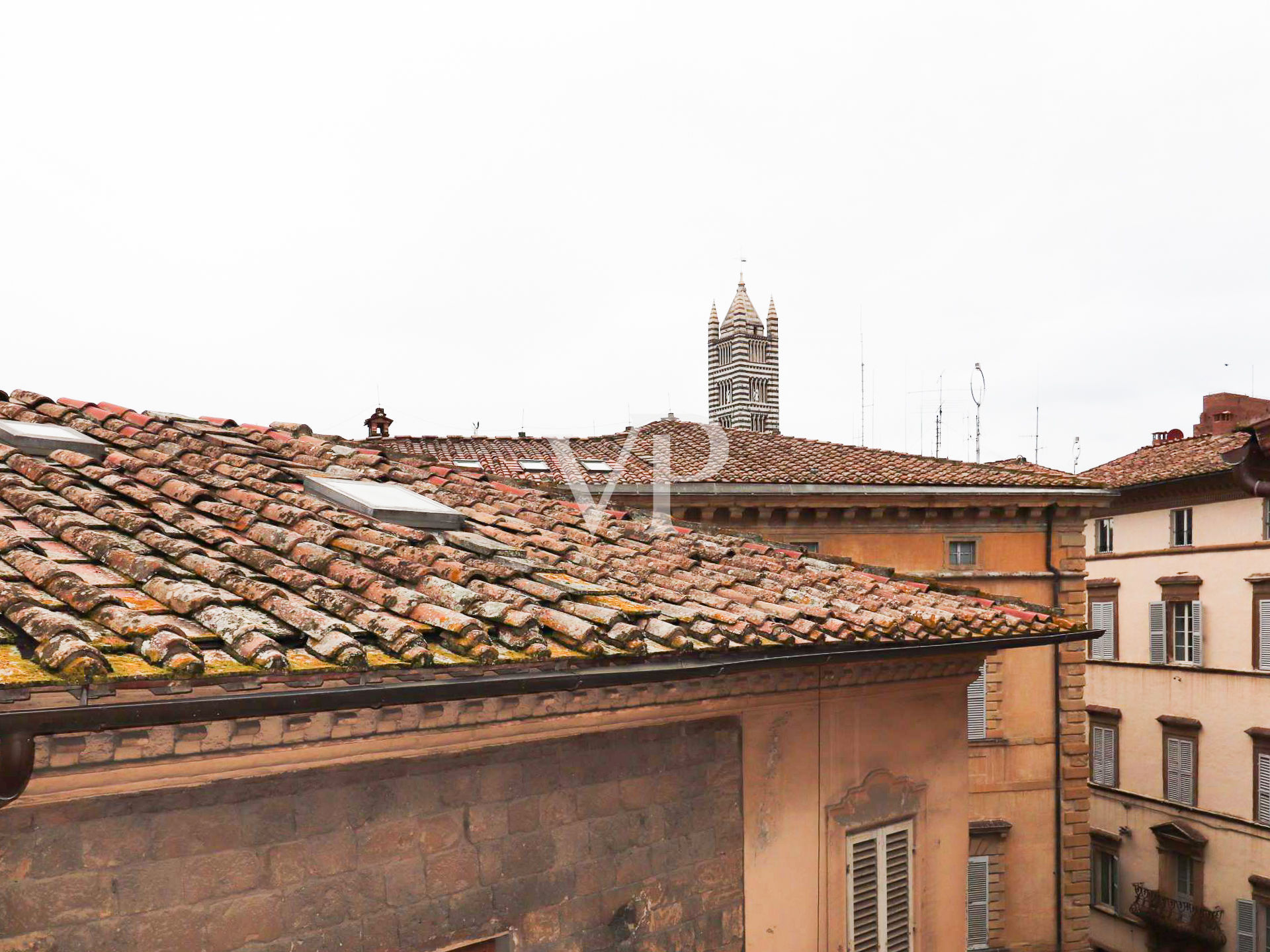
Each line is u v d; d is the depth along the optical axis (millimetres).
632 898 5695
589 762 5508
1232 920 25156
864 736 7492
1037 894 19438
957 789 8445
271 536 5406
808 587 7980
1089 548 31219
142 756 3645
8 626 3430
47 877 3602
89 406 8250
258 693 3514
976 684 19562
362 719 4227
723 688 6051
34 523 4973
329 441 9398
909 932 7824
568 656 4652
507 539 7031
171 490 6031
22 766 3051
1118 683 29547
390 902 4578
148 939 3834
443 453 20266
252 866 4141
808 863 6930
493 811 5020
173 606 4004
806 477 18688
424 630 4402
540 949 5191
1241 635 25484
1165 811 27438
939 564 19703
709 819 6215
